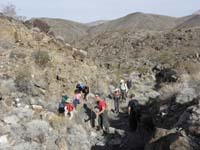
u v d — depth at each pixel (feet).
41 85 58.70
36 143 42.14
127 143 50.03
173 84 80.18
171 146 35.58
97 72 88.12
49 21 433.89
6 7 94.73
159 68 135.23
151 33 245.65
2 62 60.54
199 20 428.56
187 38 206.80
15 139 41.45
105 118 53.83
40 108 51.31
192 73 97.09
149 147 39.55
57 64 70.28
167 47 196.54
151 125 55.11
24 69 60.29
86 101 63.93
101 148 48.08
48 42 79.56
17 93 53.26
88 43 247.50
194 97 52.44
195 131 36.35
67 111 52.65
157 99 64.34
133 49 204.85
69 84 66.08
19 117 46.37
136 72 131.03
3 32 71.05
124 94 78.84
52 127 47.11
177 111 49.73
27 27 85.15
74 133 48.11
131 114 54.80
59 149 43.09
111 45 222.69
